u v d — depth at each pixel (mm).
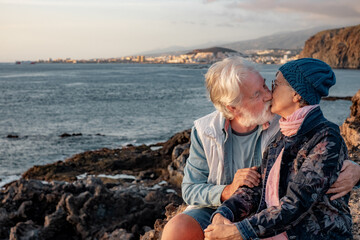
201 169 2553
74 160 17859
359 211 3361
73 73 159750
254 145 2395
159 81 102188
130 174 15422
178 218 2379
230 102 2240
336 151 1875
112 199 7867
